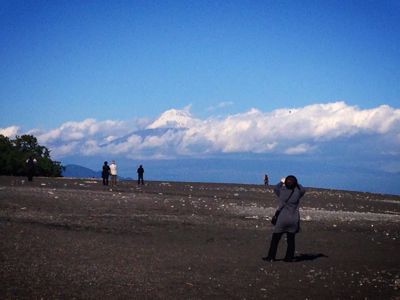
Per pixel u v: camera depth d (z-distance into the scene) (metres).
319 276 13.96
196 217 25.97
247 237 20.58
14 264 12.70
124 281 11.97
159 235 19.70
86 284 11.41
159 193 42.41
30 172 53.12
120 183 60.81
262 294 11.70
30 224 19.62
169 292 11.30
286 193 16.08
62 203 27.72
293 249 16.08
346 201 48.38
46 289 10.75
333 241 20.70
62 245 15.85
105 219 22.80
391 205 46.97
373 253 18.20
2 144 85.12
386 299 11.85
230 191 53.41
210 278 12.96
